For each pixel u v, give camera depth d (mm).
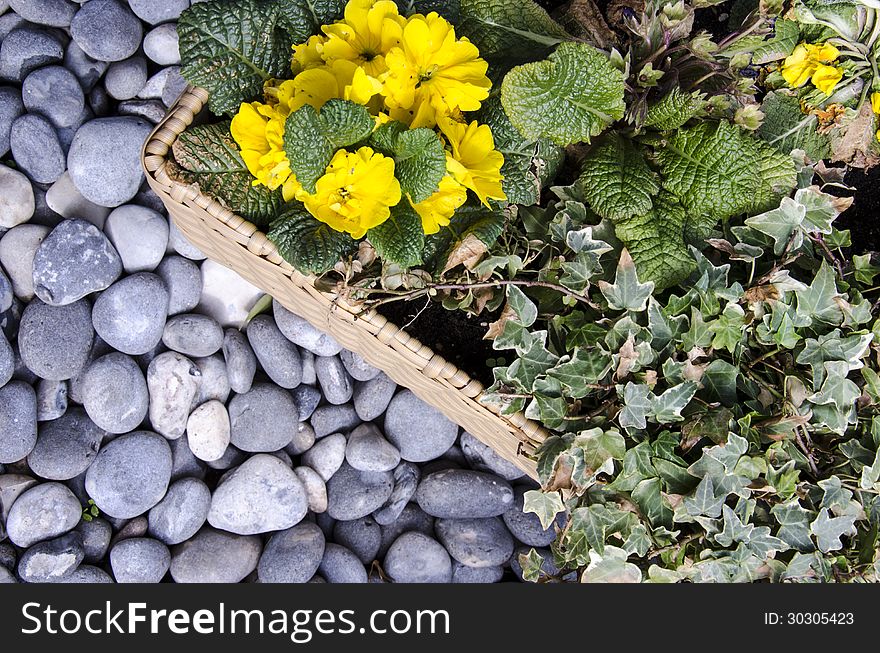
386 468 781
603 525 650
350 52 633
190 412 764
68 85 746
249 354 771
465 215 670
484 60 652
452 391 670
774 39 708
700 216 687
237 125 628
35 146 735
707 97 692
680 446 656
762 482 651
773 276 659
